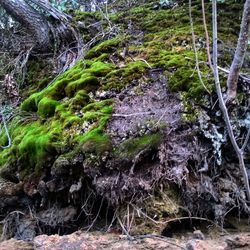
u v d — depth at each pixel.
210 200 2.47
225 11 3.94
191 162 2.51
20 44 4.92
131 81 3.04
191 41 3.40
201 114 2.60
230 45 3.31
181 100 2.70
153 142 2.48
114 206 2.46
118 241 2.23
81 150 2.57
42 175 2.76
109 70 3.29
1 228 2.88
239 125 2.59
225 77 2.73
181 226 2.44
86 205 2.61
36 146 2.82
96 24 4.56
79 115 2.92
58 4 5.16
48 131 2.92
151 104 2.80
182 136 2.55
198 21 3.84
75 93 3.19
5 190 2.89
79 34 4.49
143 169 2.47
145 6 4.75
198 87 2.68
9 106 4.08
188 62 3.04
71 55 4.33
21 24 4.73
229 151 2.62
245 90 2.67
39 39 4.66
